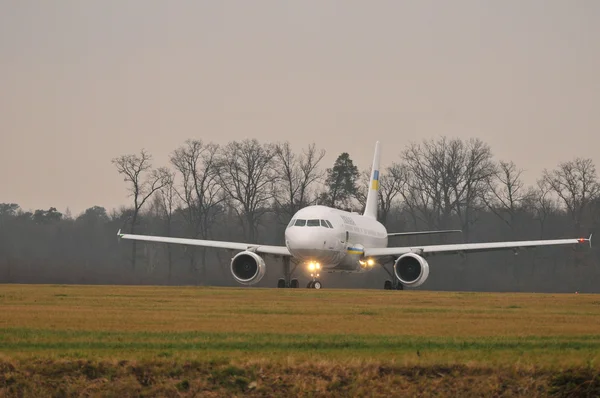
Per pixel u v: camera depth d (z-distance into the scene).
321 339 61.03
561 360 51.38
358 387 48.84
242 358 51.34
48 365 50.25
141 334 63.38
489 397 48.75
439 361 50.81
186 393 49.00
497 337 63.50
